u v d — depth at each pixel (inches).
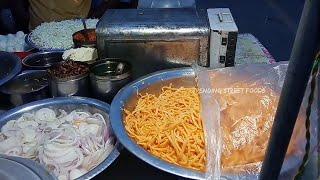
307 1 16.6
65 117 53.1
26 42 85.7
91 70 57.8
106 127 50.5
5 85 61.9
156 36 59.8
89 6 125.0
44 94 61.9
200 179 37.3
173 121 48.6
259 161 41.6
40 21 119.8
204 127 45.8
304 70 17.9
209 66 63.0
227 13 66.6
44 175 32.9
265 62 70.0
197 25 60.2
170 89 57.4
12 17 132.3
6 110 59.9
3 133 49.9
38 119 52.5
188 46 61.0
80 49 69.3
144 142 45.7
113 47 61.4
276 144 21.0
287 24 158.9
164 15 66.2
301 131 26.5
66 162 44.7
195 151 44.4
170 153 44.7
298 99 18.9
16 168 33.0
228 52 60.9
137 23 61.3
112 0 128.0
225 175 39.7
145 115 51.1
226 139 44.0
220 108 49.7
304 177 25.1
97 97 57.3
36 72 67.2
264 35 150.7
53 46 80.5
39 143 48.0
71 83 55.9
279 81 55.2
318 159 24.6
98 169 41.1
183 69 59.2
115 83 55.1
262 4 180.7
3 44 86.0
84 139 48.1
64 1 116.2
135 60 62.8
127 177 45.9
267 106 48.7
